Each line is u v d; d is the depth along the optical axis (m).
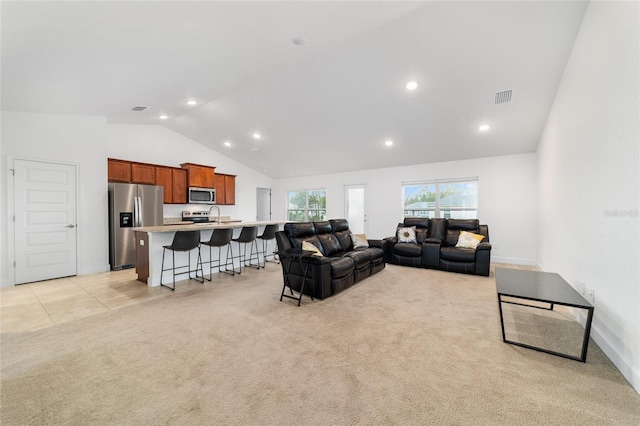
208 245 4.36
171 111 4.84
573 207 2.86
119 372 1.83
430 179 6.34
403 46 3.10
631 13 1.72
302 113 4.96
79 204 4.53
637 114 1.66
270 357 2.01
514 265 5.29
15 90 3.14
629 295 1.75
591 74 2.38
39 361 1.96
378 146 5.86
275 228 5.46
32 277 4.07
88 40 2.25
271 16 2.26
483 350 2.11
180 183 6.38
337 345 2.19
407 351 2.09
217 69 3.22
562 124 3.29
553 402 1.53
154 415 1.44
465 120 4.51
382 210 7.02
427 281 4.18
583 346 1.92
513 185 5.48
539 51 2.98
